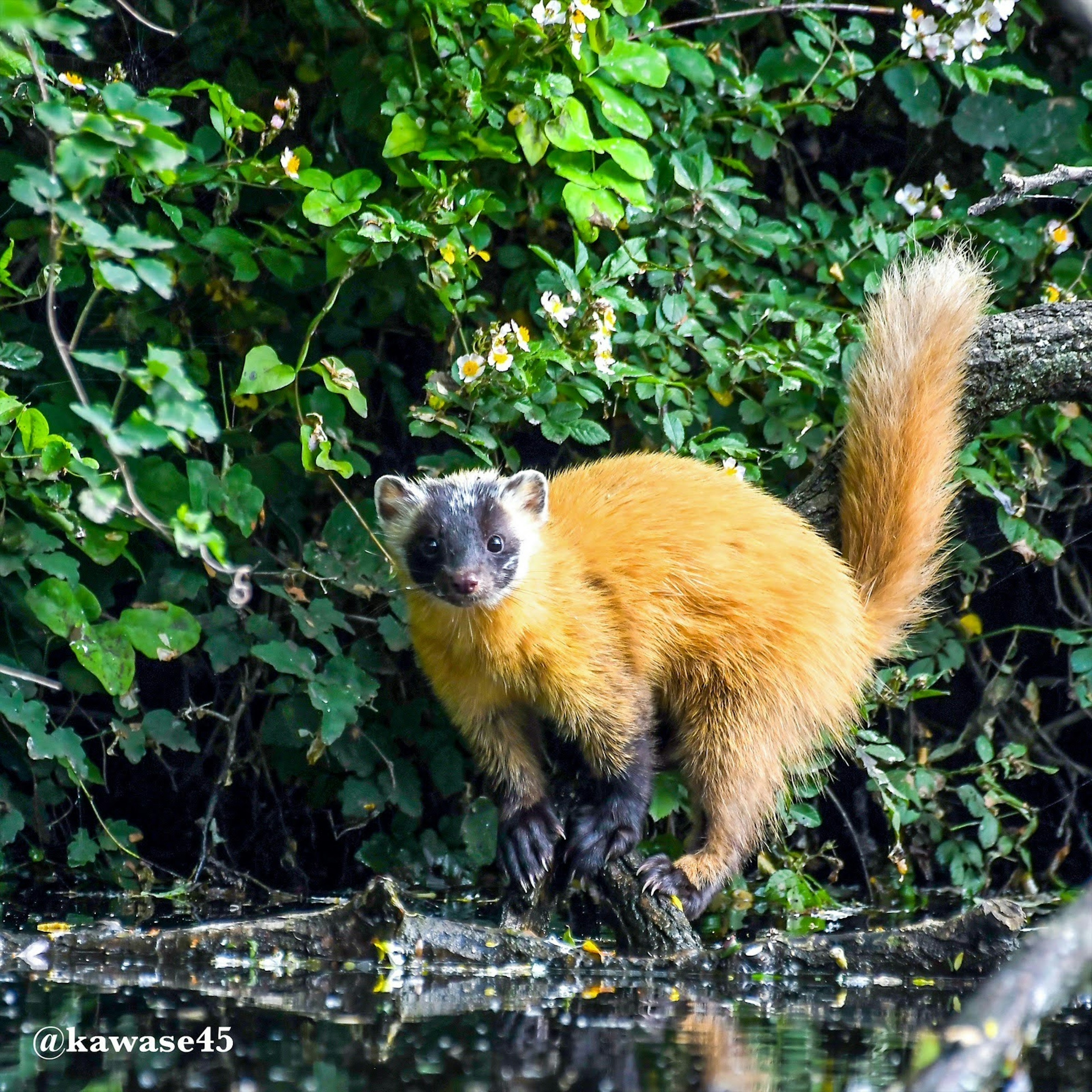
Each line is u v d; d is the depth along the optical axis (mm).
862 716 10469
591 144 9953
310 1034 6500
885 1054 6297
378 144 11039
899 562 9609
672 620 9086
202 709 10617
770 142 11117
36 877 10414
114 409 9789
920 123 11523
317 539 11086
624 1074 5941
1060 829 11539
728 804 9102
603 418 10938
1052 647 11898
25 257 10820
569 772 9914
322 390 10344
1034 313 9695
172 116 6559
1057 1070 6074
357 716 10414
